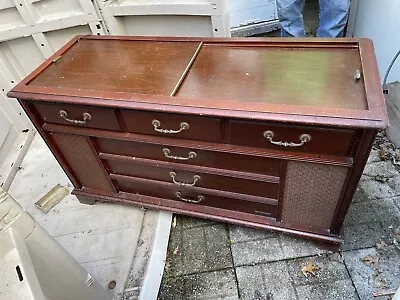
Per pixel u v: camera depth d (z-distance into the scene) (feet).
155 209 4.81
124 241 4.75
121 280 4.31
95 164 4.51
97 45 4.55
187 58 3.99
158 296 4.21
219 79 3.56
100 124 3.84
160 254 4.52
